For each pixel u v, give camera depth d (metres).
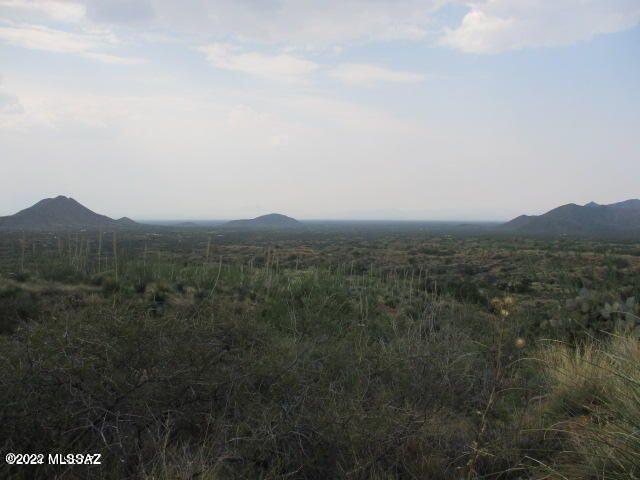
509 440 3.57
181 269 11.10
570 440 3.50
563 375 4.79
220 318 4.34
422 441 3.46
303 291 9.11
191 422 3.47
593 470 3.11
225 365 3.79
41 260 13.42
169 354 3.54
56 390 3.09
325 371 4.53
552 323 6.75
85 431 3.09
